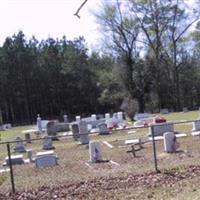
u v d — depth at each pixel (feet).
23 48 347.97
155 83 244.22
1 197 42.98
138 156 63.36
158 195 37.70
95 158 62.39
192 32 252.83
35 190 44.80
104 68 264.72
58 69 347.77
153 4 244.22
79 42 352.69
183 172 46.98
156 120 108.68
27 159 73.00
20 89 345.72
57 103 347.97
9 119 344.69
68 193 42.42
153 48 247.91
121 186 43.11
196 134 84.17
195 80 283.59
